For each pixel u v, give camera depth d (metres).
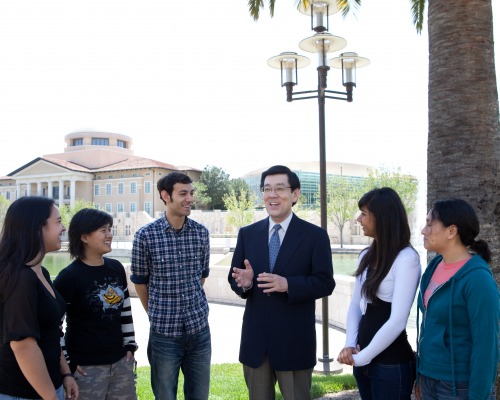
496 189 3.86
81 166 79.38
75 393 2.99
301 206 44.62
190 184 3.74
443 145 3.96
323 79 6.48
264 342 3.25
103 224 3.33
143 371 6.23
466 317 2.51
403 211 2.98
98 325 3.29
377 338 2.79
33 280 2.51
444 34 4.00
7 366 2.47
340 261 26.47
